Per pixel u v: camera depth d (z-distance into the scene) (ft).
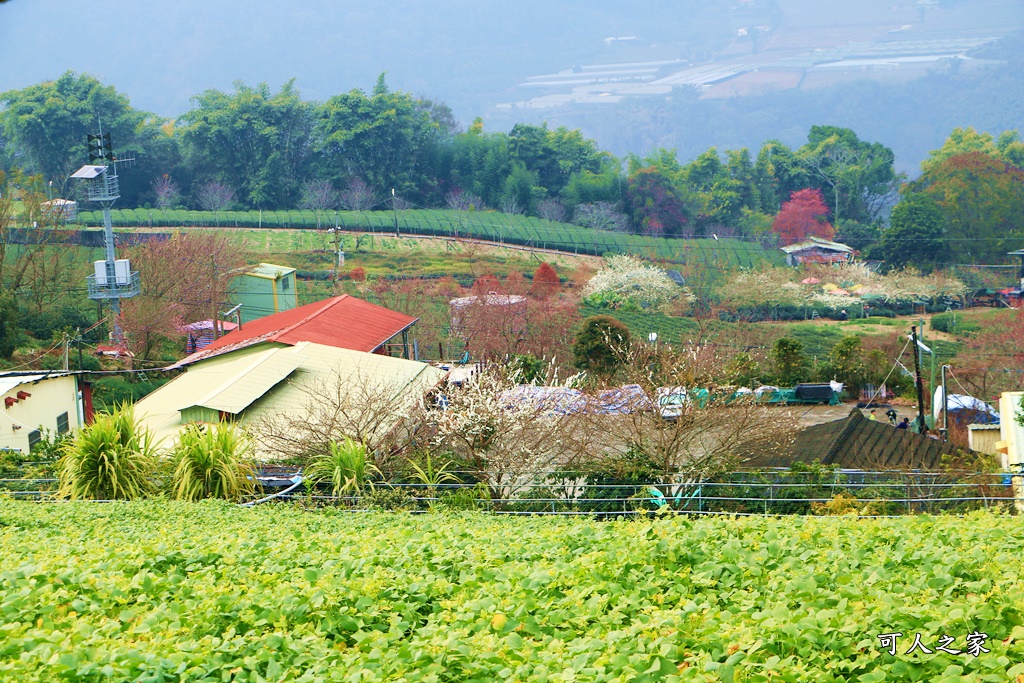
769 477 133.69
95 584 55.21
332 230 614.75
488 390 141.38
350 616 48.08
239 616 48.26
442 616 48.06
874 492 121.49
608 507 126.62
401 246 622.13
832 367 298.76
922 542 58.75
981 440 189.37
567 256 642.22
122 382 279.49
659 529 62.85
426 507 120.26
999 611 42.27
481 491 124.57
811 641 40.24
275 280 410.93
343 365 173.47
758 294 508.12
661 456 133.28
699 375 153.89
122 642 45.01
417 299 357.20
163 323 319.06
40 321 336.08
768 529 63.31
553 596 51.03
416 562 59.62
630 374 167.02
